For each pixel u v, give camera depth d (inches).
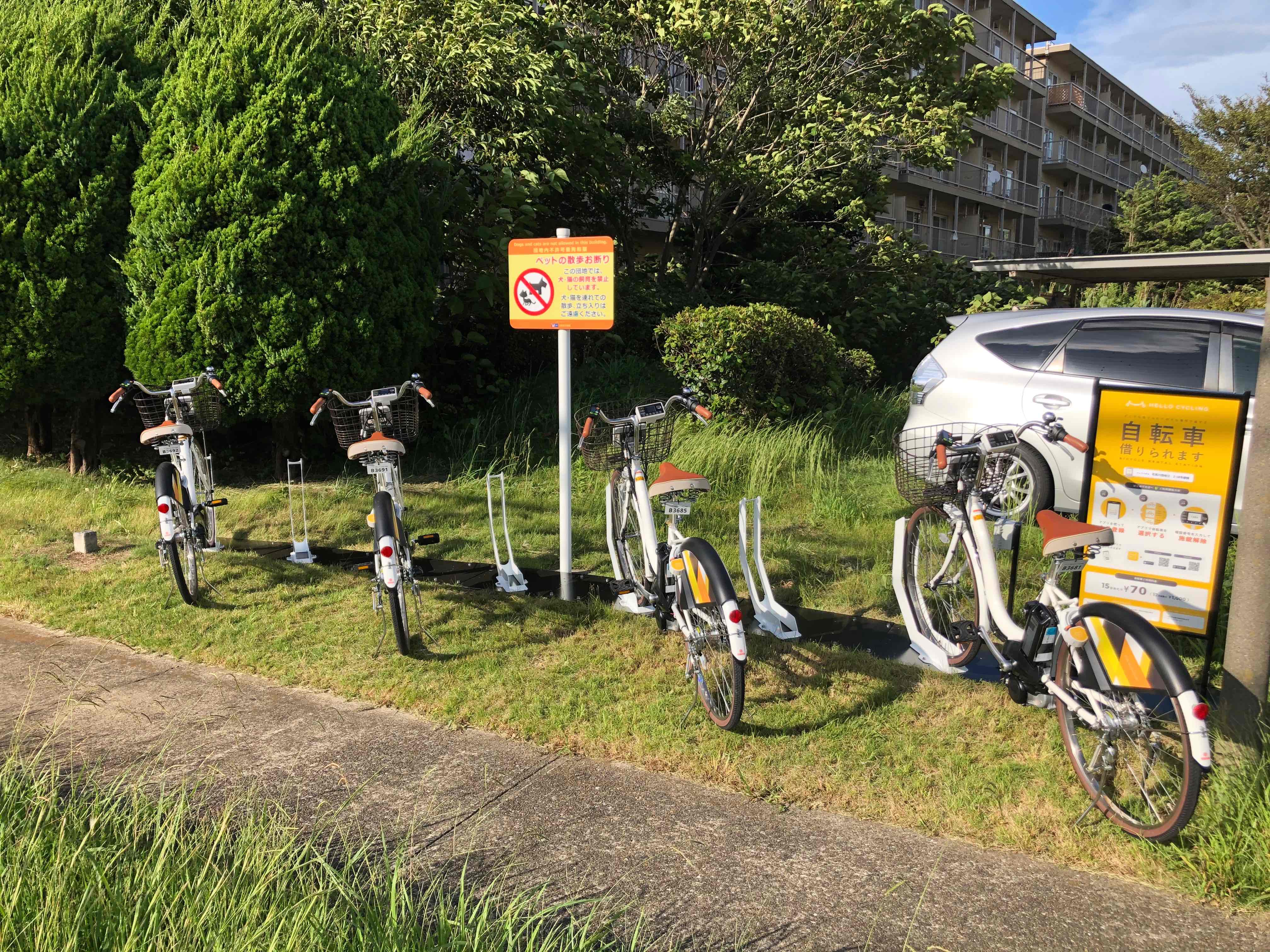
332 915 91.1
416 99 328.2
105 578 221.1
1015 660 142.6
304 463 332.2
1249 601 122.2
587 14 453.1
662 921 100.3
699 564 146.7
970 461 157.9
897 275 489.4
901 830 119.0
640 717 150.5
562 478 208.8
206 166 277.4
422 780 132.1
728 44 436.8
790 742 141.3
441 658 175.0
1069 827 118.1
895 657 175.6
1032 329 246.4
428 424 359.9
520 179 369.4
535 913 101.1
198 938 85.4
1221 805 113.2
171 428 206.4
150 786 129.0
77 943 84.4
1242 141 964.0
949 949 95.7
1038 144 1391.5
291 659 176.6
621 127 475.8
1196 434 147.0
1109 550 154.6
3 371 293.3
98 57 306.0
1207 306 655.1
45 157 284.5
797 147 458.9
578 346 414.3
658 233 692.1
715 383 337.4
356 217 291.1
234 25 295.7
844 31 433.1
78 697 160.1
